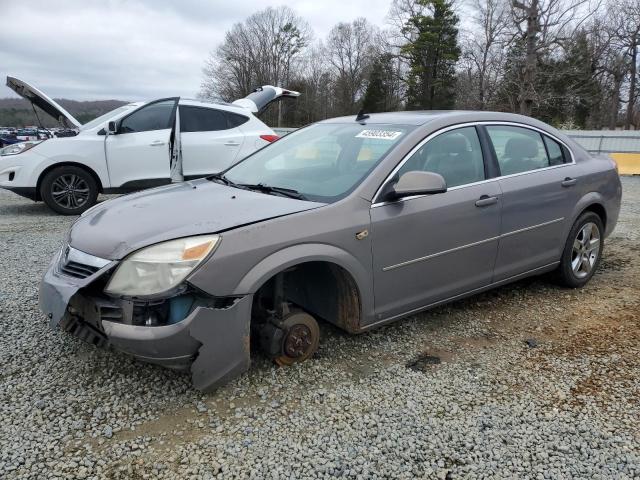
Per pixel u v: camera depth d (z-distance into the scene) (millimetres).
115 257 2613
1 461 2312
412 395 2912
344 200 3070
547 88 31047
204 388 2660
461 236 3547
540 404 2840
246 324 2701
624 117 44156
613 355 3396
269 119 61938
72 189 8039
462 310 4145
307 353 3186
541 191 4055
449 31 48031
